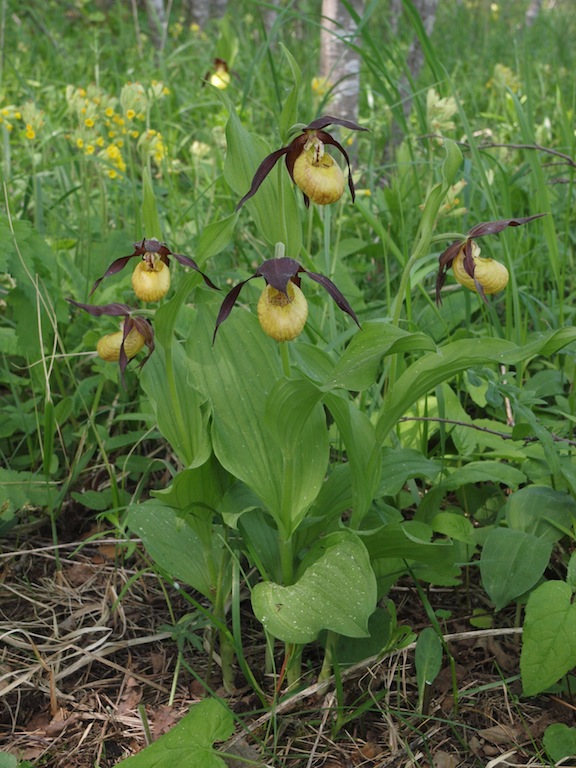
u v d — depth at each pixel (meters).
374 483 0.58
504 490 0.77
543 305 0.87
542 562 0.60
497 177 1.06
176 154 1.50
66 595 0.71
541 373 0.82
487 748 0.57
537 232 1.03
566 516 0.64
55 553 0.73
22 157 1.36
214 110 1.61
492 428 0.77
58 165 1.23
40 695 0.62
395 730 0.58
